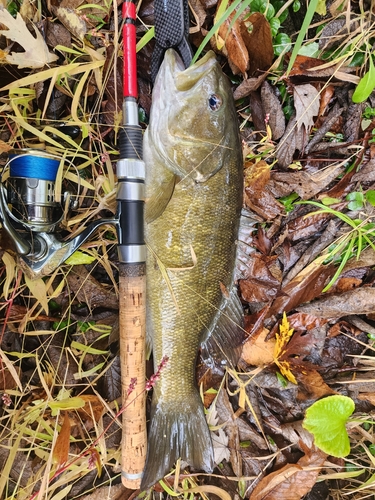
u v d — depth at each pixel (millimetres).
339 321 449
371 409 449
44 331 379
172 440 374
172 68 329
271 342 427
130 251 324
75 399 377
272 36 390
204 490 411
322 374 448
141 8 379
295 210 430
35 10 357
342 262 416
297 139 409
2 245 359
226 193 359
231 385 434
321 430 408
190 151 344
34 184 327
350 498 445
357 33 399
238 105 412
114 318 406
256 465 427
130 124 316
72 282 394
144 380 344
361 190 424
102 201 365
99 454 381
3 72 360
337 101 420
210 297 376
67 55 368
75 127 376
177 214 351
